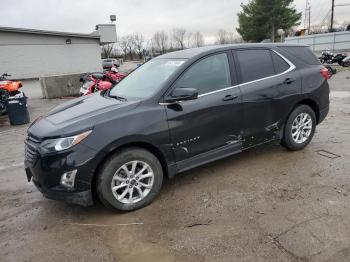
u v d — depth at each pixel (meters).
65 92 16.27
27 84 24.58
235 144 4.52
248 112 4.53
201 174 4.66
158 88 3.96
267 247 2.99
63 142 3.41
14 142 7.38
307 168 4.65
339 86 13.12
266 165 4.84
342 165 4.69
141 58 69.19
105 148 3.47
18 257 3.09
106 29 38.19
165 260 2.92
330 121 7.25
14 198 4.32
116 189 3.64
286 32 48.78
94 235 3.37
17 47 26.53
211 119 4.19
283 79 4.87
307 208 3.59
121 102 3.97
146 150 3.79
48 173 3.45
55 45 28.30
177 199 3.99
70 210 3.91
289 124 5.04
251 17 44.31
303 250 2.92
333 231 3.16
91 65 30.77
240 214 3.56
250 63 4.68
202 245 3.08
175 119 3.90
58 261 3.01
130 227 3.47
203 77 4.24
